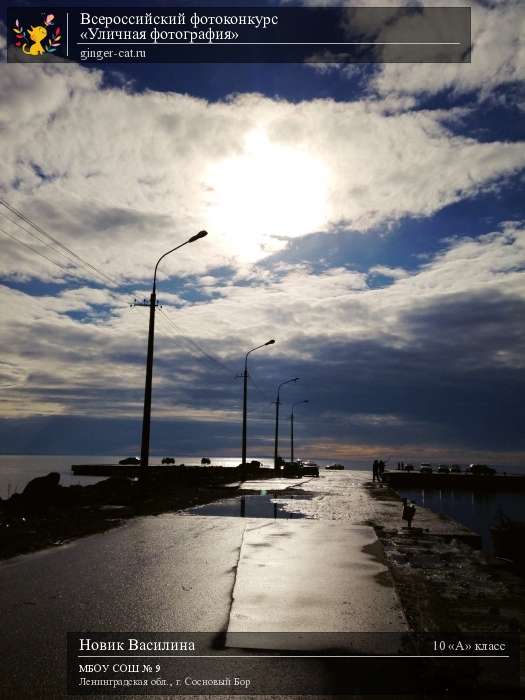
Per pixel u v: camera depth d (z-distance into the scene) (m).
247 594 7.68
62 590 7.93
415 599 7.52
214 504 22.97
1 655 5.48
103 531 13.78
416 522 17.41
